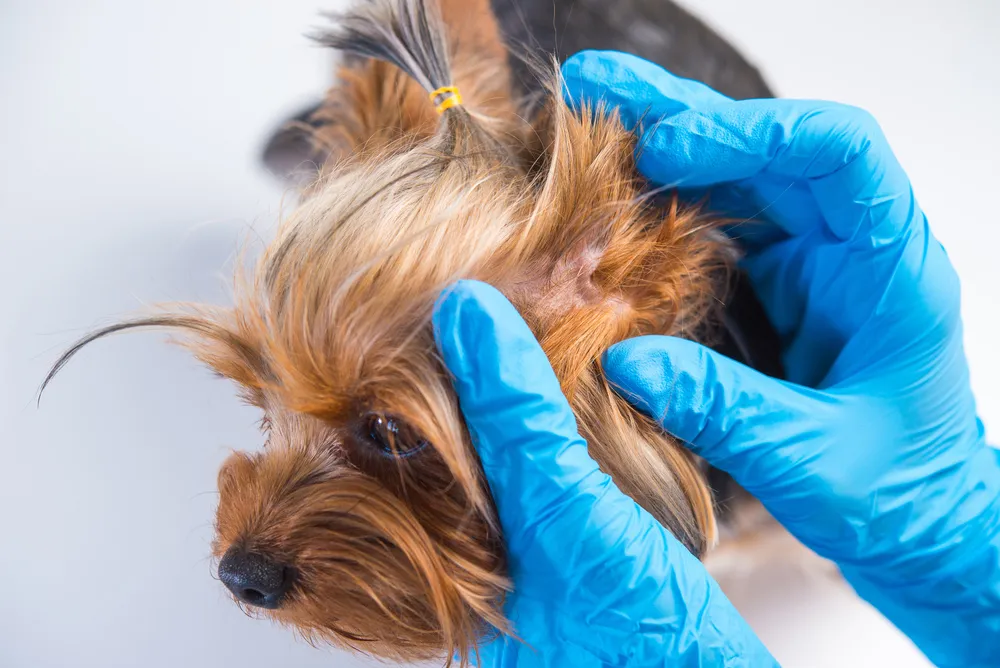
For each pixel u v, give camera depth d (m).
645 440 0.36
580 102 0.37
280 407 0.36
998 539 0.40
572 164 0.34
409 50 0.35
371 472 0.35
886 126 0.55
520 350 0.34
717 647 0.35
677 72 0.46
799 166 0.37
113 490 0.50
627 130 0.37
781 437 0.37
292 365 0.33
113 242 0.51
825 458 0.38
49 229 0.51
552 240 0.34
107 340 0.50
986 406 0.51
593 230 0.34
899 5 0.57
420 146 0.34
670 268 0.35
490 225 0.33
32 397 0.50
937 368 0.39
